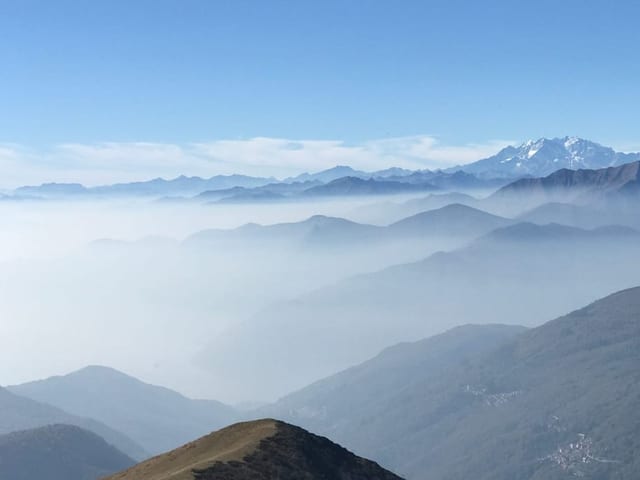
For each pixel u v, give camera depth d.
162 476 129.50
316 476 134.88
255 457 133.88
